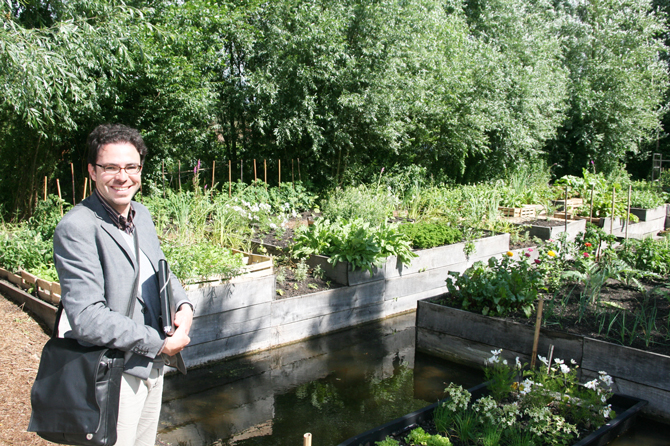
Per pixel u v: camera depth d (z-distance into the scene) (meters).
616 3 23.02
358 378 4.90
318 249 6.76
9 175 10.00
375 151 14.43
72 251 1.76
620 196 12.35
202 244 5.83
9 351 4.44
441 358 5.45
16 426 3.31
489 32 17.95
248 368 5.09
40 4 8.86
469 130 14.66
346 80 12.03
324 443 3.65
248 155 12.95
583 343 4.45
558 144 22.50
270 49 11.66
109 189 1.92
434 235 7.64
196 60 10.62
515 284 5.37
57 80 6.61
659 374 4.01
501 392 3.86
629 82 21.41
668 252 7.19
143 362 1.89
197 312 4.97
